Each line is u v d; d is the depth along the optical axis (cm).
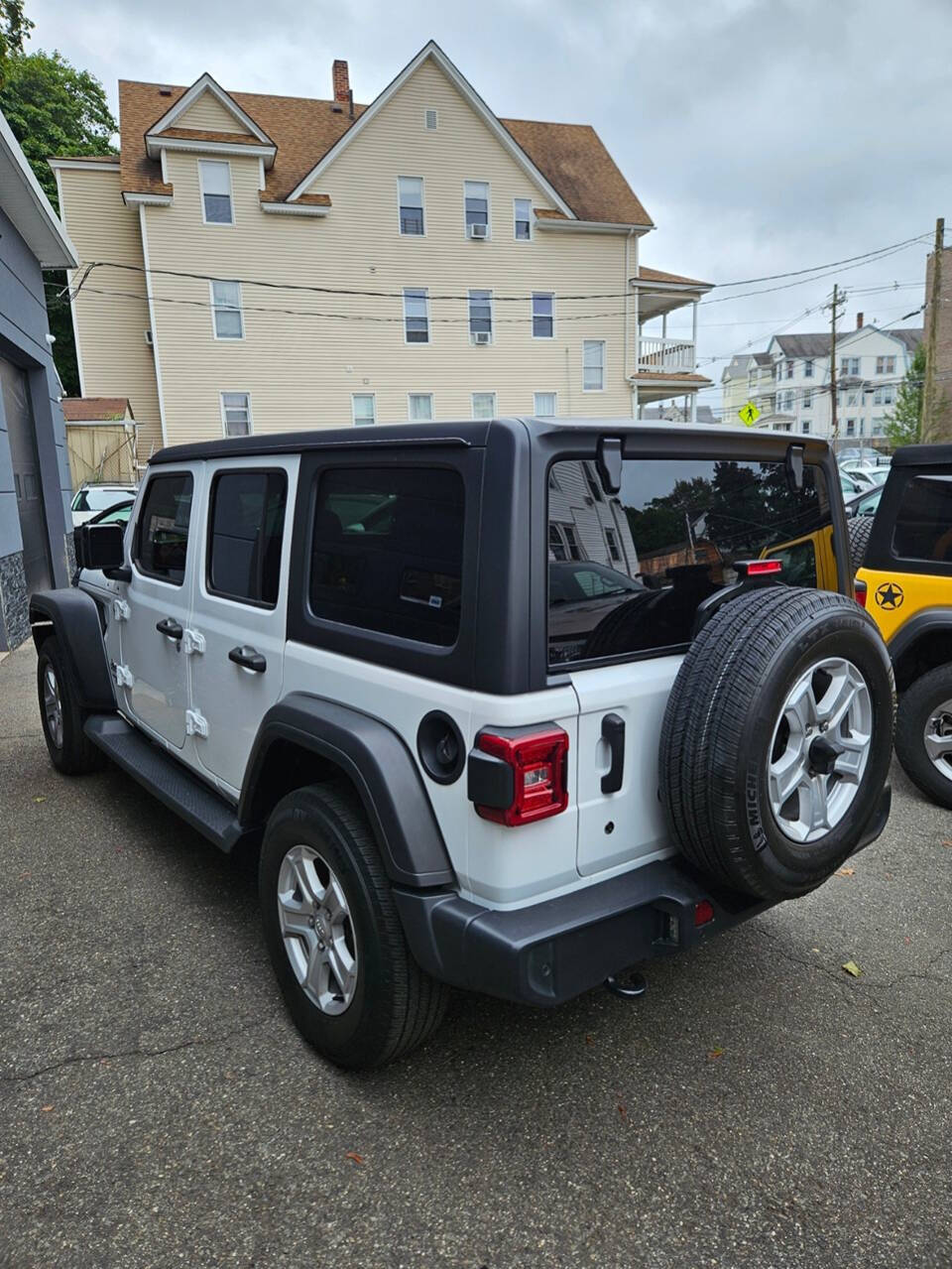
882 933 312
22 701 621
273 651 262
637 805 213
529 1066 240
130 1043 248
